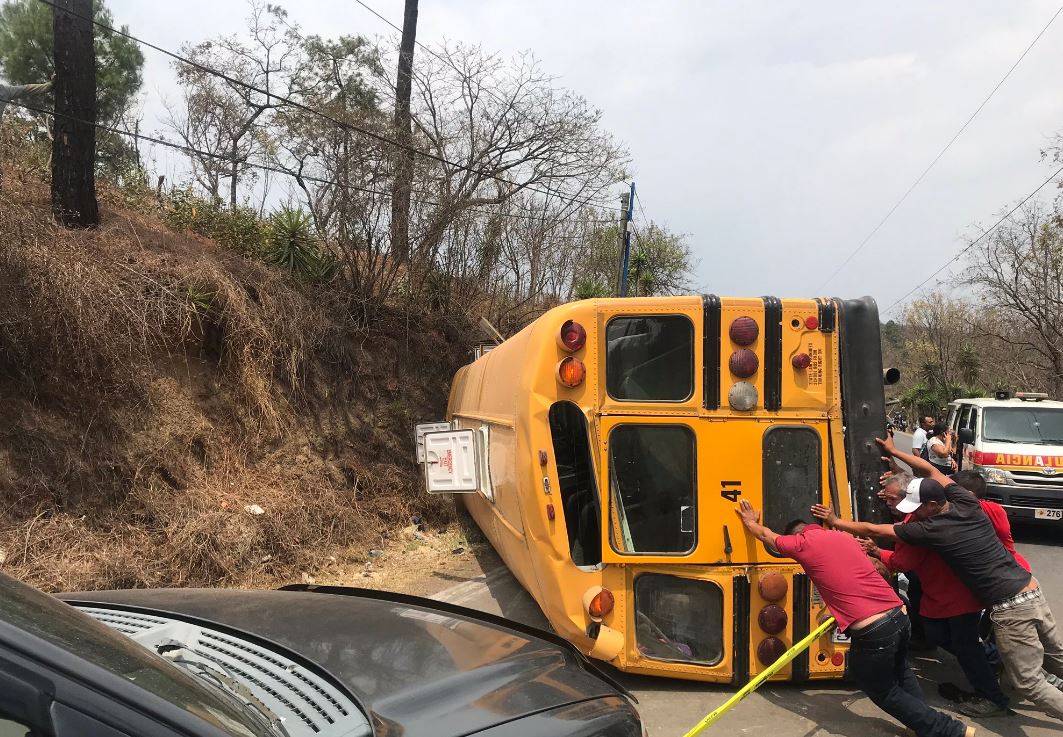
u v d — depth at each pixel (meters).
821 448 4.66
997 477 10.39
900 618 4.02
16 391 6.93
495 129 15.24
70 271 7.23
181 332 8.45
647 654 4.65
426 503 10.51
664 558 4.59
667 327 4.76
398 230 12.47
